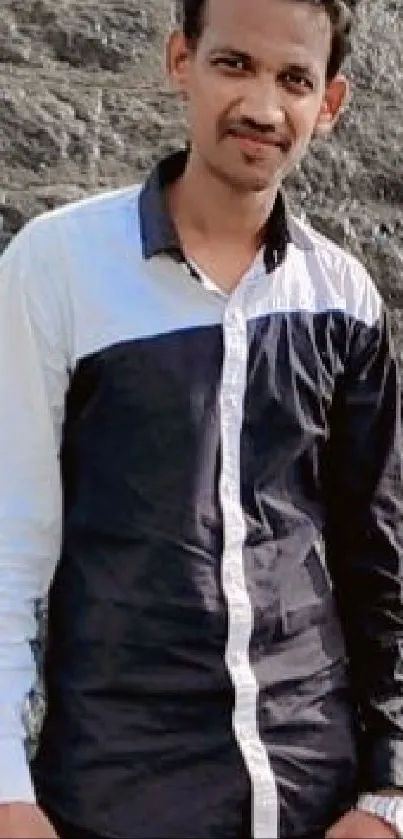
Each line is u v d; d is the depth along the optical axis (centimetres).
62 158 391
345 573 231
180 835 213
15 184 379
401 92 439
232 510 215
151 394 215
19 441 220
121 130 403
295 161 224
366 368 228
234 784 214
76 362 218
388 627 229
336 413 227
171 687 214
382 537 229
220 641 214
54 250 220
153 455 215
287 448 219
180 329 217
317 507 225
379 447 229
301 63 215
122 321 217
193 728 214
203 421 215
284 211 225
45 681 224
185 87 225
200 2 218
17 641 221
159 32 435
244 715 214
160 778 214
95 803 215
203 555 213
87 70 421
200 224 223
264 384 218
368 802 224
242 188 219
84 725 216
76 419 219
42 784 219
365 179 411
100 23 430
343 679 226
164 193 223
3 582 220
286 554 219
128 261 219
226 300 219
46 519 221
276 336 220
